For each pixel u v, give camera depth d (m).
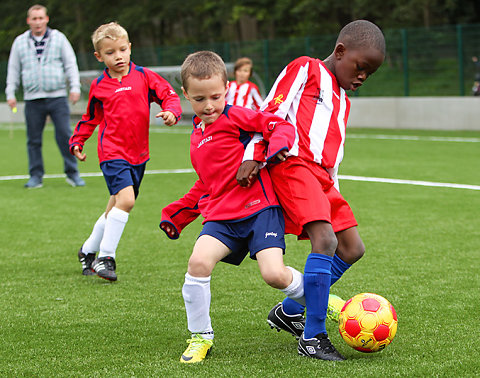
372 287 5.40
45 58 10.78
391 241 6.96
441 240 7.00
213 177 4.04
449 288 5.35
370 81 23.66
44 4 42.62
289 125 3.95
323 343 3.93
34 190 10.85
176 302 5.18
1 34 43.22
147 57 27.73
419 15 33.47
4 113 29.19
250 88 12.59
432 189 10.19
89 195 10.30
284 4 35.47
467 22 33.69
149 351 4.14
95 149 18.11
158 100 5.99
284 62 24.72
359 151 15.52
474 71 21.72
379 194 9.82
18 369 3.87
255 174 3.89
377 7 33.25
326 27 35.84
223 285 5.53
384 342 3.90
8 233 7.76
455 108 20.72
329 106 4.20
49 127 26.42
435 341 4.19
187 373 3.73
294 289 3.90
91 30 41.25
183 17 42.00
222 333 4.45
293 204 3.97
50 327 4.62
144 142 6.01
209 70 3.89
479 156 14.03
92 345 4.26
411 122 21.70
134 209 9.06
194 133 4.18
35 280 5.85
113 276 5.70
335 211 4.20
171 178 11.84
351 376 3.62
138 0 41.66
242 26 41.34
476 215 8.24
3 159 15.64
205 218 4.06
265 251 3.88
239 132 3.98
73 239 7.46
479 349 4.04
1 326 4.65
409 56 22.84
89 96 5.99
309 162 4.09
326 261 3.89
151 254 6.71
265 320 4.70
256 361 3.90
